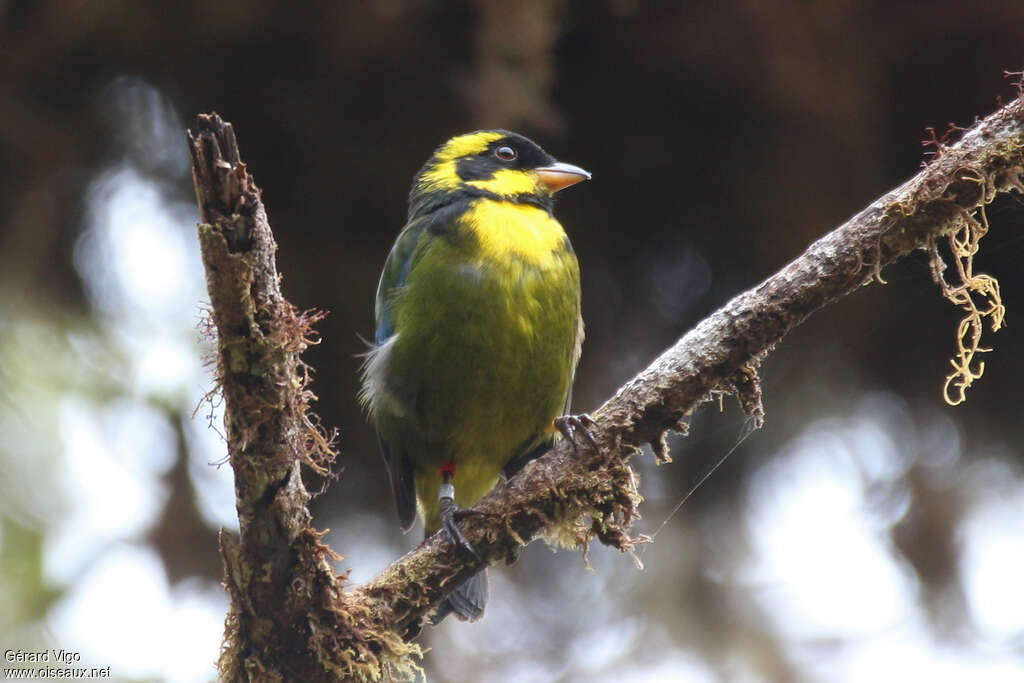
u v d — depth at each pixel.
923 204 6.14
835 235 6.23
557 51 11.32
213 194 5.23
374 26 11.00
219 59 11.55
